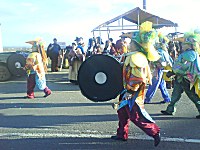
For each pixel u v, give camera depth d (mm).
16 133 6090
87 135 5930
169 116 7277
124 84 5168
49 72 17422
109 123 6746
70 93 10648
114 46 13211
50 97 9875
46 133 6078
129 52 5176
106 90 5684
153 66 8383
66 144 5445
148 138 5688
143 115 5059
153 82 8508
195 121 6828
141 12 15844
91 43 15633
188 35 6828
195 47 6836
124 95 5191
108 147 5273
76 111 7898
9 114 7613
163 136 5793
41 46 10586
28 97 9711
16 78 14773
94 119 7086
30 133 6090
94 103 8867
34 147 5320
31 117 7309
